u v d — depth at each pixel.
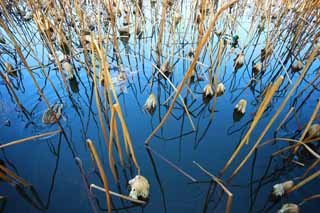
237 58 1.35
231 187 0.79
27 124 1.00
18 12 1.83
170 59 1.43
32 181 0.79
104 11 1.66
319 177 0.79
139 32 1.60
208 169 0.85
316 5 1.19
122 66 1.37
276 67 1.33
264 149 0.91
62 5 1.41
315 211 0.70
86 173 0.82
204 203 0.75
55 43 1.48
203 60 1.31
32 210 0.71
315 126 0.88
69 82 1.26
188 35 1.62
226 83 1.29
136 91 1.22
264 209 0.73
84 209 0.72
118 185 0.79
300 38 1.37
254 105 1.14
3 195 0.74
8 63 1.28
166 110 1.12
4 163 0.83
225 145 0.94
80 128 1.00
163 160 0.88
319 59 1.40
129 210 0.73
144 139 0.96
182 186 0.79
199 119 1.07
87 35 1.38
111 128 0.62
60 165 0.85
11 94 1.16
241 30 1.79
